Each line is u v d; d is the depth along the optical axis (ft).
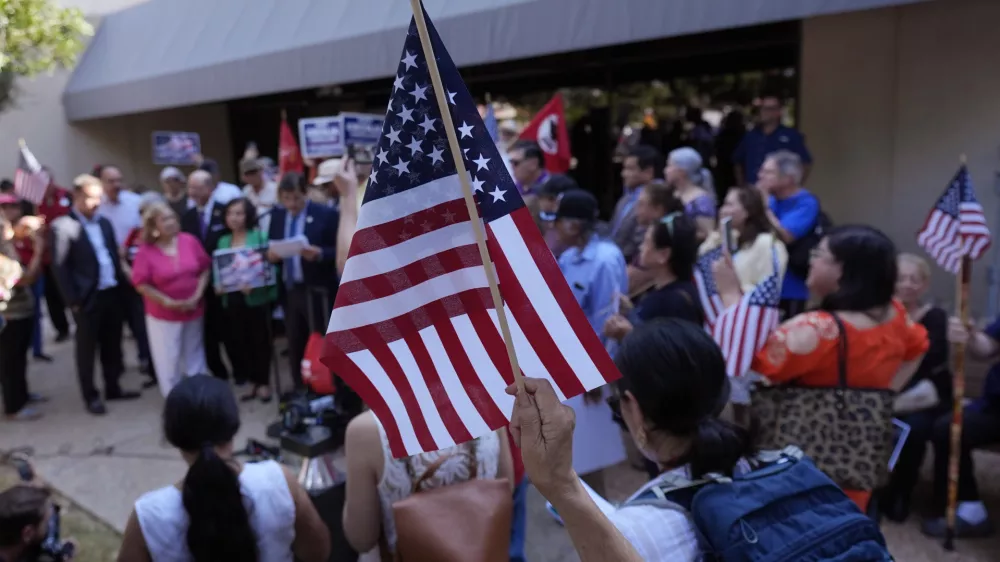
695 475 4.93
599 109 30.27
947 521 11.80
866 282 7.83
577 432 10.99
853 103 20.04
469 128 4.77
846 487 7.67
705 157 27.53
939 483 12.56
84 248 19.58
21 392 20.15
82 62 39.99
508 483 6.57
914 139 19.25
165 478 16.03
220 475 6.39
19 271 15.07
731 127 26.76
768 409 8.21
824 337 7.71
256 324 20.48
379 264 4.91
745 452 5.06
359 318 4.95
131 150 41.70
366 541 6.91
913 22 18.90
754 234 13.51
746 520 4.42
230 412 6.87
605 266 11.55
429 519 6.15
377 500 6.84
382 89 37.63
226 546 6.35
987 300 18.30
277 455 10.53
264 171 27.58
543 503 14.25
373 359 4.99
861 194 20.22
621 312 11.73
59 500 15.01
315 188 22.02
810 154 20.20
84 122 40.14
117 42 38.63
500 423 4.87
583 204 11.60
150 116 42.04
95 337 20.18
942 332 12.64
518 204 4.81
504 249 4.83
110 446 17.85
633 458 15.99
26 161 21.21
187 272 18.80
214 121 44.19
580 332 4.76
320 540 7.30
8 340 19.57
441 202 4.83
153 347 18.99
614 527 4.12
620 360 5.45
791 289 15.75
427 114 4.76
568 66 29.27
